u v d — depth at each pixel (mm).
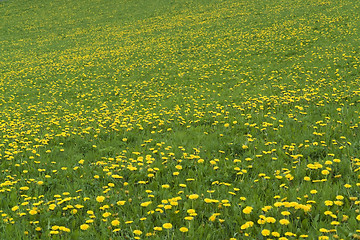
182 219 3920
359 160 5023
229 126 8883
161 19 43656
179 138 8312
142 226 3756
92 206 4516
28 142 8719
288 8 36969
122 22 45312
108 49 31125
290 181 4844
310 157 5965
